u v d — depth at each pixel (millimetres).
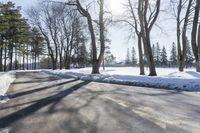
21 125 6543
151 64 26578
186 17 30453
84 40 63875
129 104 9320
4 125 6586
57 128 6176
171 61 120125
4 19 58406
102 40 30719
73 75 29750
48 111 8242
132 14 32781
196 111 8016
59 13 59656
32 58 91062
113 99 10555
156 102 9734
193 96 11406
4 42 61344
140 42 32219
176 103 9492
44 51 85312
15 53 69125
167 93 12539
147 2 26531
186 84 15039
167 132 5754
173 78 18734
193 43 25328
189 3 29953
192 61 99125
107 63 109500
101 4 29719
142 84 17047
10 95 12320
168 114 7598
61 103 9719
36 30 77188
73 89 14641
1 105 9562
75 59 81125
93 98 10898
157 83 16484
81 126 6324
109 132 5793
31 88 15461
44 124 6582
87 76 25391
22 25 63469
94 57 30938
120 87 15742
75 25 62219
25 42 68125
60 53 66312
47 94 12508
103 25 30578
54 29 64562
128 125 6383
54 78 25641
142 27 28297
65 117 7340
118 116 7387
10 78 25141
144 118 7105
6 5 59594
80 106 9023
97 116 7410
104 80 20969
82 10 29547
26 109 8656
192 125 6320
